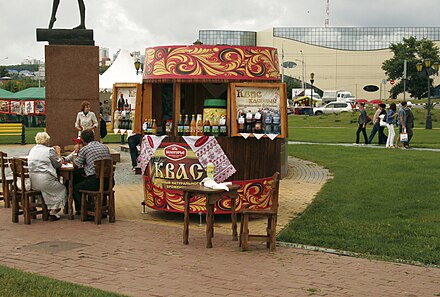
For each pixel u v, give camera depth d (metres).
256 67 11.09
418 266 7.99
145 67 11.76
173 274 7.55
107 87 32.31
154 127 11.64
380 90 116.38
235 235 9.58
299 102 81.75
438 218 10.73
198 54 11.05
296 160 21.25
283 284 7.14
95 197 10.69
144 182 11.67
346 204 12.23
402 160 19.28
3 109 50.09
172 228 10.47
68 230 10.20
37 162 10.80
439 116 47.03
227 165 10.89
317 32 118.00
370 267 7.93
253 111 10.93
